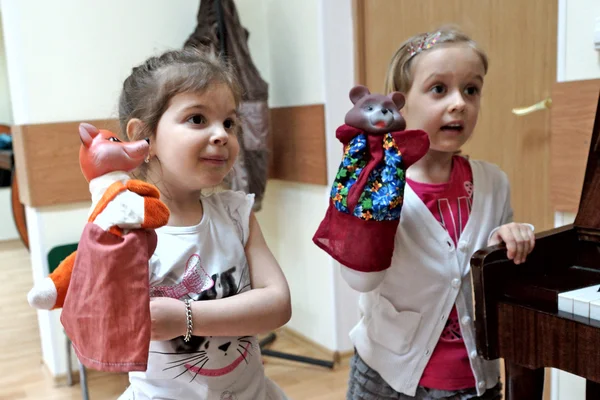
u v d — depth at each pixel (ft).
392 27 6.11
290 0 6.95
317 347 7.33
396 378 3.39
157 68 2.70
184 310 2.42
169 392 2.75
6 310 9.64
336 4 6.42
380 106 2.88
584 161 3.98
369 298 3.51
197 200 2.92
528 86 4.87
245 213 3.05
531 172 4.96
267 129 6.90
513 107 5.04
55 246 6.42
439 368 3.31
